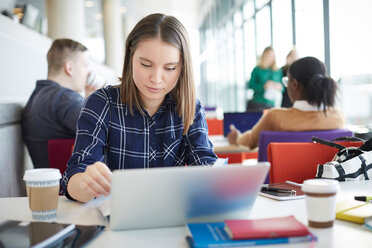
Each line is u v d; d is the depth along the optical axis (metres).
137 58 1.25
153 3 13.58
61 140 2.19
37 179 1.00
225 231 0.85
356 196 1.15
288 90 2.42
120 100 1.38
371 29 3.27
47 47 3.68
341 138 1.71
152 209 0.89
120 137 1.38
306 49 4.40
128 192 0.86
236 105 10.24
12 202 1.21
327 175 1.45
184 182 0.86
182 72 1.36
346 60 3.52
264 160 2.16
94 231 0.89
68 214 1.07
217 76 13.16
